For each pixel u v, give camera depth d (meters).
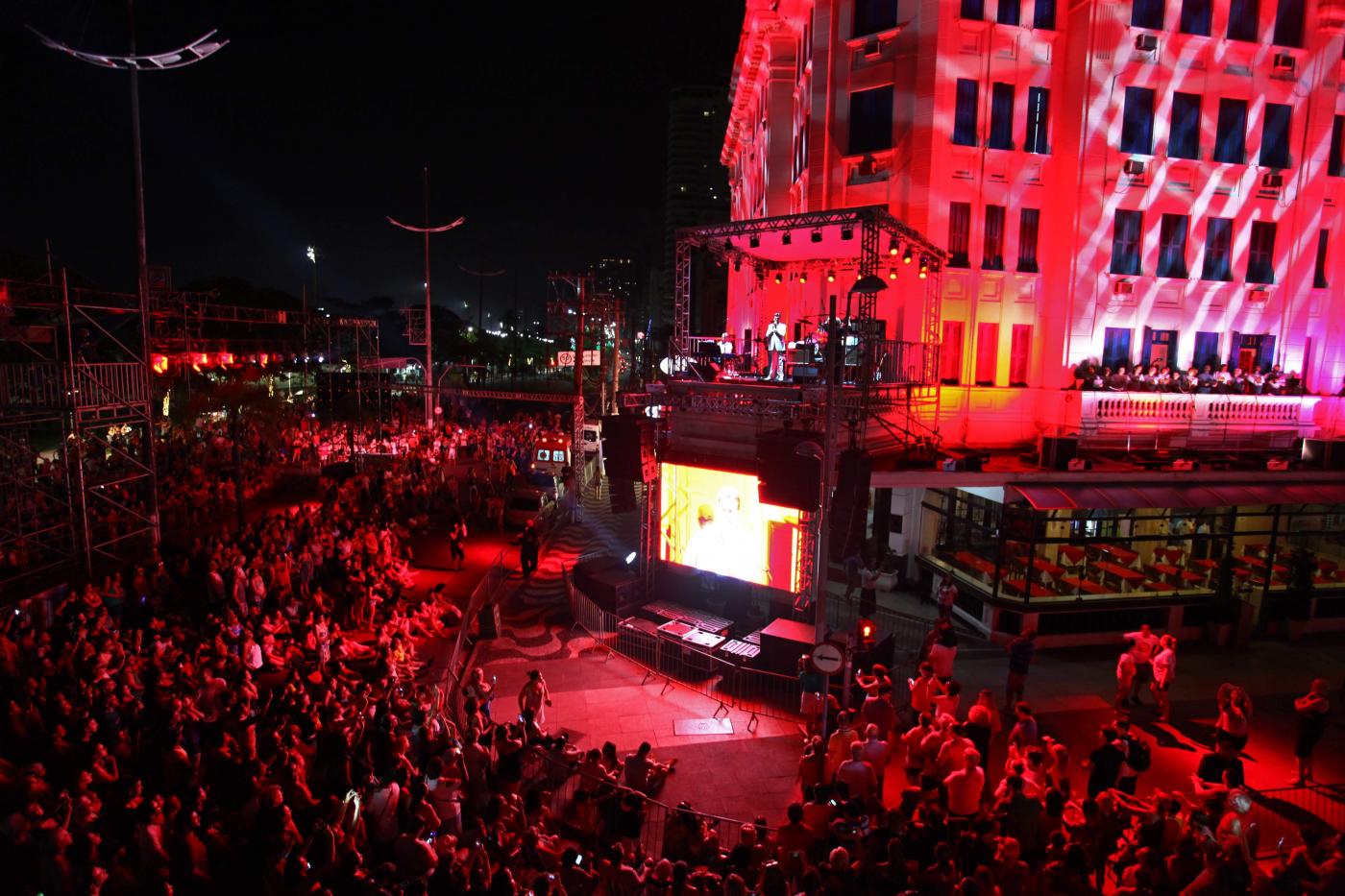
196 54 20.53
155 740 11.36
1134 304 26.48
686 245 22.16
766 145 33.78
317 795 10.97
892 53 25.72
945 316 26.16
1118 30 25.22
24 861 8.56
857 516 14.59
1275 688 17.83
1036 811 10.59
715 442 20.44
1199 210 26.64
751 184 41.72
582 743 14.77
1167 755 14.78
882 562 24.72
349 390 51.66
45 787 9.44
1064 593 20.20
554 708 16.14
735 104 43.81
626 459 20.17
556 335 44.16
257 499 31.73
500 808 11.30
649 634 18.75
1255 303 27.34
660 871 8.66
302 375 55.50
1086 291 25.88
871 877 8.76
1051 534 20.11
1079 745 15.09
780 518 19.41
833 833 10.30
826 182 27.14
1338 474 21.56
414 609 19.22
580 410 32.19
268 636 15.96
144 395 21.80
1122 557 20.45
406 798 10.23
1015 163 26.12
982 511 21.17
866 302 19.55
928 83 24.95
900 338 25.84
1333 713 16.69
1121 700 16.39
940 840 9.47
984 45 25.50
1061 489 20.11
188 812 9.26
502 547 27.02
